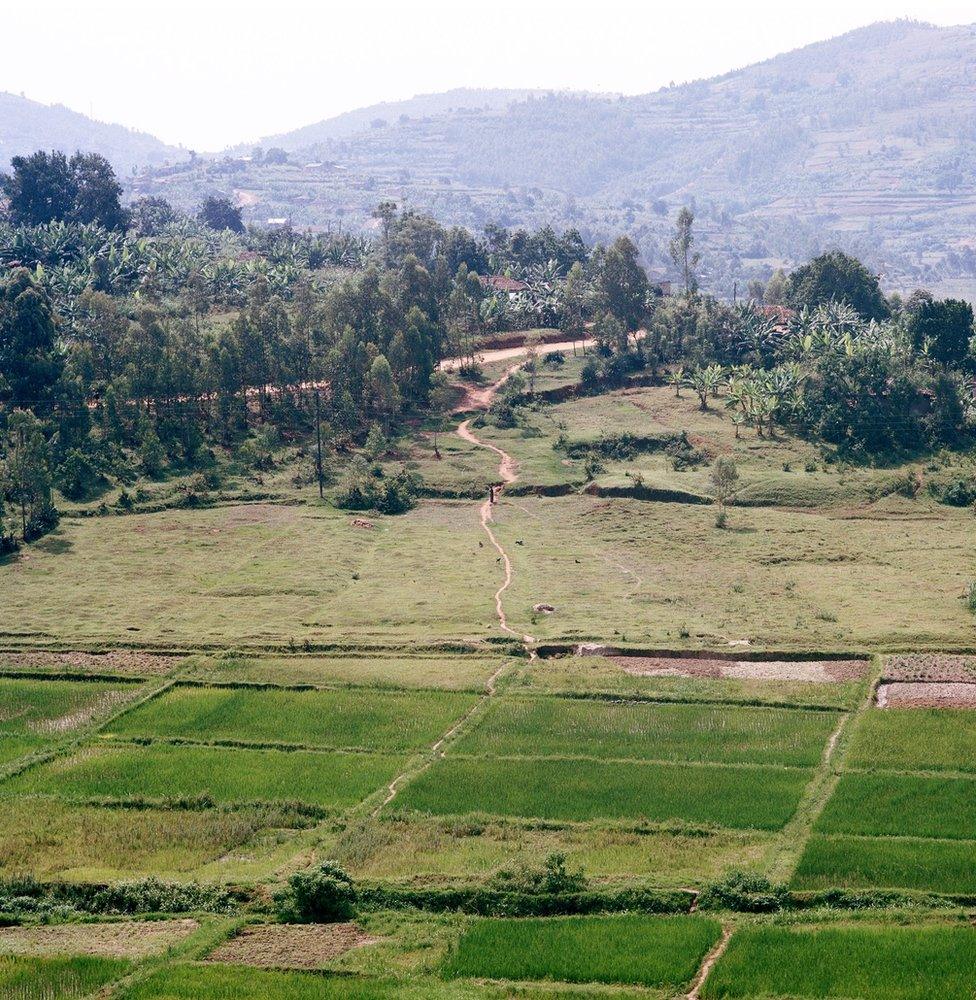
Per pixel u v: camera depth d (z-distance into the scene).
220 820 74.75
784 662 102.25
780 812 73.38
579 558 135.00
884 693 94.38
